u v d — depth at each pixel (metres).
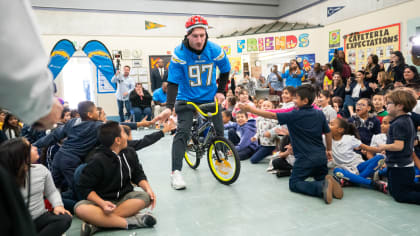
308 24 9.19
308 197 2.34
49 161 2.59
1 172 0.54
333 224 1.83
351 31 7.63
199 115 3.11
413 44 5.30
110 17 9.03
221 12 9.99
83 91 9.81
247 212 2.08
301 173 2.45
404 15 6.18
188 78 2.72
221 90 2.91
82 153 2.29
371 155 2.95
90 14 8.85
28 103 0.58
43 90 0.60
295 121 2.43
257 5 10.33
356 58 7.52
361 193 2.40
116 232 1.83
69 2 8.63
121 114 8.28
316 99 3.82
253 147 3.80
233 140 4.17
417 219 1.87
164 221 1.98
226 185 2.74
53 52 7.09
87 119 2.39
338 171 2.59
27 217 0.59
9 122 2.27
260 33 9.49
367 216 1.94
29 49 0.54
